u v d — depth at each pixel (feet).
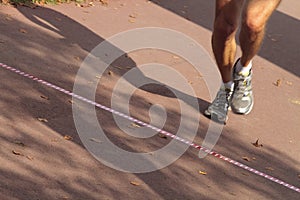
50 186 19.51
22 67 27.07
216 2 23.85
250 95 25.88
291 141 24.91
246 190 21.15
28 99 24.43
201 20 37.37
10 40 29.60
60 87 25.89
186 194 20.35
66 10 34.71
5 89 24.86
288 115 27.12
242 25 24.03
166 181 20.84
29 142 21.58
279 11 41.83
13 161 20.36
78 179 20.10
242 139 24.36
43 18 32.94
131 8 37.09
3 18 31.96
